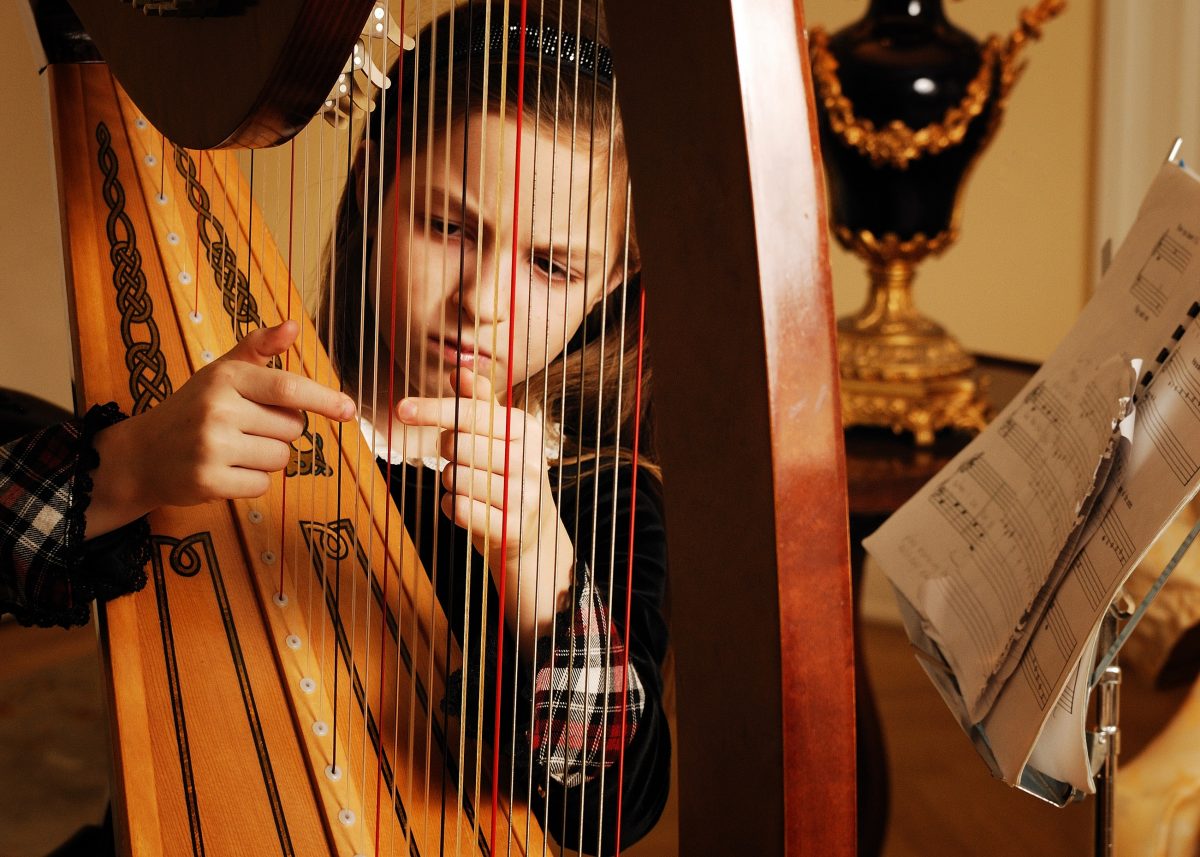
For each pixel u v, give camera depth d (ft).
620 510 4.33
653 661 3.86
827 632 1.64
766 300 1.57
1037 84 10.99
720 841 1.75
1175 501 2.98
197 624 3.29
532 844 3.01
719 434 1.65
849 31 7.58
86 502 3.31
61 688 9.27
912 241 7.73
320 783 3.00
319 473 3.69
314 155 4.14
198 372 3.36
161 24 2.81
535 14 3.57
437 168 3.54
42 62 3.96
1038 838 7.99
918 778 8.82
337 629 3.33
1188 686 6.03
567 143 3.41
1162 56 10.55
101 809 7.82
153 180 3.95
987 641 3.51
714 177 1.59
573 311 3.58
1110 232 10.93
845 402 7.76
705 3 1.55
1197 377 3.12
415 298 3.67
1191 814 6.01
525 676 3.31
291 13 2.29
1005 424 3.84
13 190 7.75
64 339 8.02
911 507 3.98
